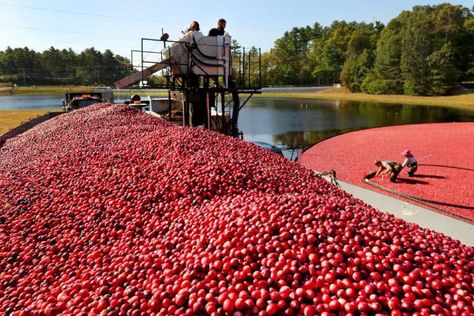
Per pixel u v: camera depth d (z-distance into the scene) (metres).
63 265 3.81
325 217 3.46
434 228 6.30
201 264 3.02
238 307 2.50
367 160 14.85
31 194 5.61
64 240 4.27
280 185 5.01
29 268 3.86
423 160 14.86
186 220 4.03
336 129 28.38
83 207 4.91
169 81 12.25
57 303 2.98
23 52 131.50
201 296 2.65
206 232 3.56
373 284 2.58
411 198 9.45
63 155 7.33
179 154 6.05
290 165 6.36
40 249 4.15
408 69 62.22
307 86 95.62
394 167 11.12
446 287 2.63
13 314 2.94
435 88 59.75
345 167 13.51
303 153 16.48
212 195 4.68
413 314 2.36
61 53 138.62
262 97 68.75
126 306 2.71
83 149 7.48
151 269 3.19
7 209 5.25
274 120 34.56
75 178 5.93
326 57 98.50
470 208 8.63
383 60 68.69
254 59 100.19
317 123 32.16
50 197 5.42
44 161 7.28
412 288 2.55
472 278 2.80
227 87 11.10
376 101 55.53
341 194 5.32
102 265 3.66
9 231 4.62
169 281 2.93
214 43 10.67
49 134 10.20
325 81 99.69
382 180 11.43
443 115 36.12
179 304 2.65
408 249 3.01
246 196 4.49
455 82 61.84
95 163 6.40
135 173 5.58
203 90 10.93
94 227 4.44
